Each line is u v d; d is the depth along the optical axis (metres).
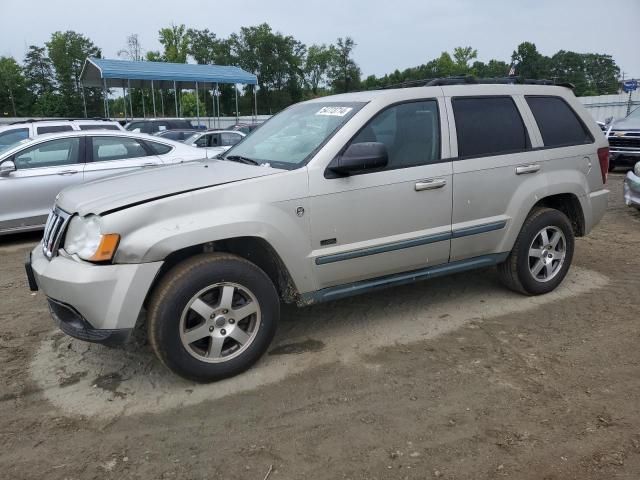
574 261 6.20
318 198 3.72
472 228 4.42
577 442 2.92
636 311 4.68
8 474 2.77
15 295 5.45
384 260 4.07
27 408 3.38
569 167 4.98
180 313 3.35
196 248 3.60
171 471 2.78
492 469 2.73
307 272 3.78
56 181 7.62
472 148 4.43
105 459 2.88
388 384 3.57
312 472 2.74
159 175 3.85
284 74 77.88
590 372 3.67
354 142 3.90
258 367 3.82
